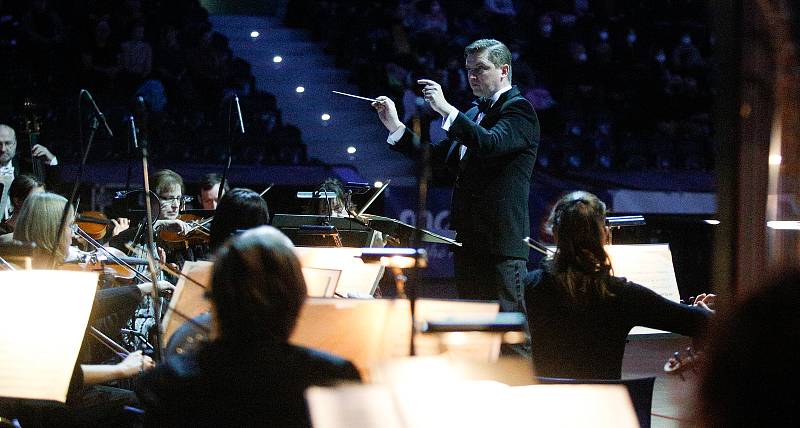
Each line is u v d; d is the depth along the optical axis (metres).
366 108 41.19
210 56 39.16
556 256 11.27
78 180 12.40
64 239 13.38
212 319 8.38
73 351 9.72
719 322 4.27
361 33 43.88
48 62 36.81
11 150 20.61
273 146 36.28
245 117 36.88
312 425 7.44
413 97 39.22
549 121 40.72
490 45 14.78
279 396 7.83
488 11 46.00
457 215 14.73
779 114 7.93
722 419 4.14
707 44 47.81
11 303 9.89
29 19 37.41
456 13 45.81
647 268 13.57
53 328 9.79
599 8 47.72
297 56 44.44
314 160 36.09
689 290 32.97
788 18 7.87
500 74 14.85
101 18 38.56
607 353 11.09
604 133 40.53
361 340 10.01
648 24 47.44
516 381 10.31
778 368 4.05
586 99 42.72
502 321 8.55
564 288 11.08
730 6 7.93
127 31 38.88
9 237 16.06
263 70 42.72
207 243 18.34
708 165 40.62
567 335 11.14
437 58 42.06
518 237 14.41
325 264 13.06
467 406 7.73
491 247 14.33
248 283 7.86
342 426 7.47
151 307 15.65
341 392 7.57
